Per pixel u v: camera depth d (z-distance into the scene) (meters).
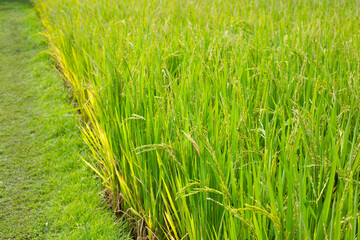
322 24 5.68
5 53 8.53
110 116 3.46
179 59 4.22
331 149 2.21
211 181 2.25
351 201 1.71
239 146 2.43
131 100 3.07
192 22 6.16
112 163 3.26
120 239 3.02
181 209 2.37
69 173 4.07
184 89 2.94
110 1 8.14
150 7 7.18
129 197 3.09
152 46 4.03
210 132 2.49
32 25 10.73
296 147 2.08
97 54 4.44
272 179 2.06
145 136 2.94
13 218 3.43
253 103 2.96
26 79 6.94
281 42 4.14
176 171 2.57
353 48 3.85
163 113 2.77
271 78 3.07
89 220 3.29
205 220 2.18
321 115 2.61
